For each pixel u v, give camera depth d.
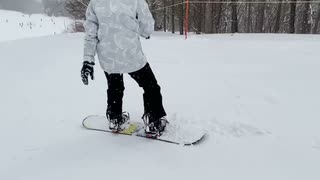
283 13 40.00
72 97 4.43
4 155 2.92
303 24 27.73
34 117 3.76
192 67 6.06
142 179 2.49
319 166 2.56
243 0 37.59
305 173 2.48
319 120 3.35
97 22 2.96
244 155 2.76
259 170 2.54
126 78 5.18
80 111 3.91
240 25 46.06
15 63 6.99
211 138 3.08
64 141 3.15
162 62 6.66
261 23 38.38
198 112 3.67
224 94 4.28
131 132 3.24
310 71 5.38
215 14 34.09
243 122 3.30
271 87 4.50
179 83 4.92
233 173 2.52
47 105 4.14
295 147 2.85
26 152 2.97
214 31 34.84
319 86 4.48
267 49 8.41
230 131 3.19
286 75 5.16
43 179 2.54
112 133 3.29
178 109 3.81
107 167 2.67
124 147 2.99
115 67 2.98
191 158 2.75
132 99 4.22
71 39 12.27
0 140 3.21
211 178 2.47
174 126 3.26
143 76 3.04
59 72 5.98
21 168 2.71
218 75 5.34
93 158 2.82
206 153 2.82
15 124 3.58
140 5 2.93
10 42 11.22
